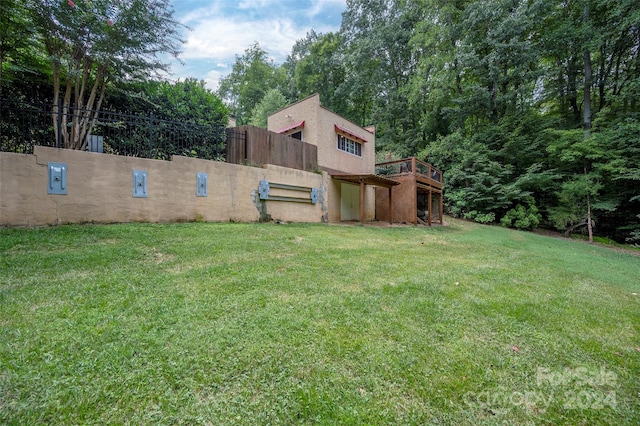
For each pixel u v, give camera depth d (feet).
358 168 48.78
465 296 11.03
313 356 6.36
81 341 6.31
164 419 4.52
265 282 10.84
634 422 5.14
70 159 17.39
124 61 23.54
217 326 7.34
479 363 6.57
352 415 4.83
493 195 52.95
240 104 107.86
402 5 74.59
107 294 8.87
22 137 20.12
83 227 16.47
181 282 10.30
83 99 24.14
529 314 9.71
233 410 4.78
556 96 61.05
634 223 46.19
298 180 31.58
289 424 4.60
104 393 4.92
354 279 12.16
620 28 46.06
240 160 27.32
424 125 69.15
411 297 10.46
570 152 46.78
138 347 6.23
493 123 60.29
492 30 55.52
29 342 6.16
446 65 64.85
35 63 22.20
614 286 15.42
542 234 48.21
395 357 6.53
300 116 42.14
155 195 20.59
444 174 59.16
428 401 5.29
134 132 25.30
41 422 4.31
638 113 46.03
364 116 94.22
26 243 13.05
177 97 34.60
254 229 21.49
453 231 36.76
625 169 41.75
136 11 22.02
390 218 39.73
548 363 6.84
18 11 18.33
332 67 94.02
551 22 56.85
